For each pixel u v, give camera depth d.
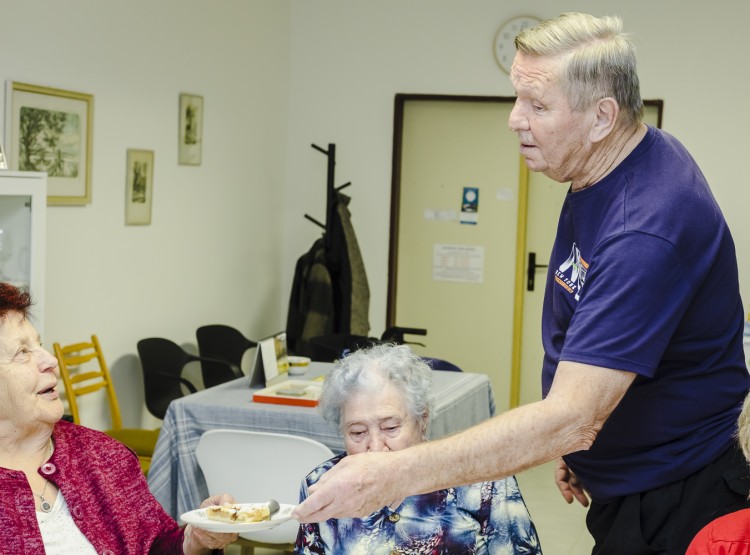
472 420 3.88
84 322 4.97
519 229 6.69
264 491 3.16
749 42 6.09
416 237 6.92
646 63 6.25
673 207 1.62
